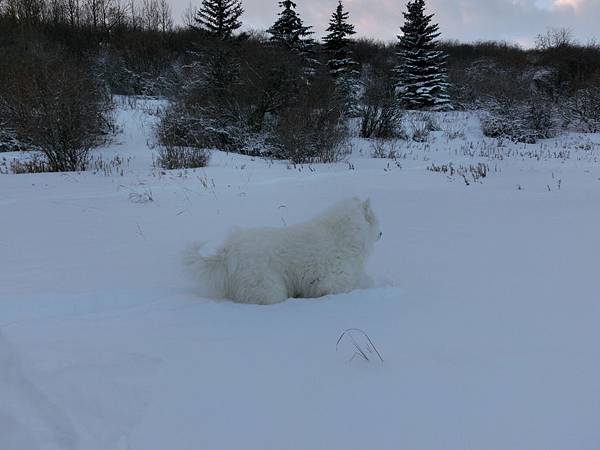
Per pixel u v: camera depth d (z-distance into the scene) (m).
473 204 8.33
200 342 2.94
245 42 20.64
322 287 4.11
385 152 18.23
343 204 4.34
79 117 13.14
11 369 2.53
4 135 16.03
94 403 2.21
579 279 4.31
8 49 21.44
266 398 2.31
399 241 5.94
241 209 7.97
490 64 33.72
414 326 3.30
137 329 3.15
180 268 4.79
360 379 2.51
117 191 9.47
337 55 32.25
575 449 1.95
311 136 16.31
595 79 25.84
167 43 31.64
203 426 2.08
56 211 7.65
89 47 29.78
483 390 2.41
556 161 15.48
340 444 1.98
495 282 4.32
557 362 2.72
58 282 4.26
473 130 24.20
